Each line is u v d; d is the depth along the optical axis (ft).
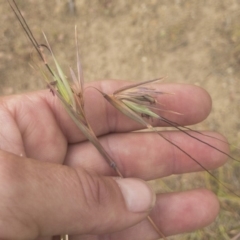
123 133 0.73
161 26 1.09
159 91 0.67
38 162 0.55
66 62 1.11
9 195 0.52
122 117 0.71
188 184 0.97
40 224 0.54
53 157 0.68
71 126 0.70
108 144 0.72
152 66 1.07
